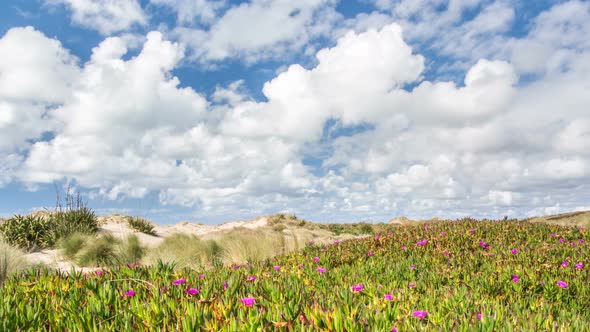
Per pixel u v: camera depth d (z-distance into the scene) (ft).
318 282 15.81
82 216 51.47
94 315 9.16
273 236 40.91
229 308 9.12
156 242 51.96
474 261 22.20
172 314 9.23
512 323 9.27
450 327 8.43
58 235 45.44
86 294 11.26
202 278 13.75
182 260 30.66
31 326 8.89
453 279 17.51
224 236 44.09
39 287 12.09
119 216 72.13
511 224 36.01
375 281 16.25
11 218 45.78
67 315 9.39
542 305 12.46
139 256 36.06
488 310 9.95
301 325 8.07
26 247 41.91
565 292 15.72
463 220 40.42
